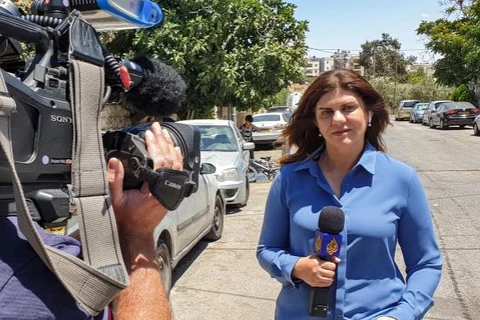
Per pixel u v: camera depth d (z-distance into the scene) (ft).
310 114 7.64
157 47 35.47
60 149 3.23
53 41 3.48
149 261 3.70
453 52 103.76
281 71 39.93
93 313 3.01
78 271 2.95
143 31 34.76
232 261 19.98
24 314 2.80
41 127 3.10
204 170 21.43
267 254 7.68
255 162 43.65
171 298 16.26
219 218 23.57
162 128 3.98
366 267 6.95
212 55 37.70
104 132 3.79
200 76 37.65
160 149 3.74
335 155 7.36
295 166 7.75
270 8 43.06
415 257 7.27
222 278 18.04
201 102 39.29
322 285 6.79
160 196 3.64
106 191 3.26
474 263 18.51
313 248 7.20
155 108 4.32
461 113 89.35
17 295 2.83
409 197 7.18
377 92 7.47
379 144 7.85
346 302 6.89
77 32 3.35
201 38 36.78
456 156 51.21
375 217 6.97
